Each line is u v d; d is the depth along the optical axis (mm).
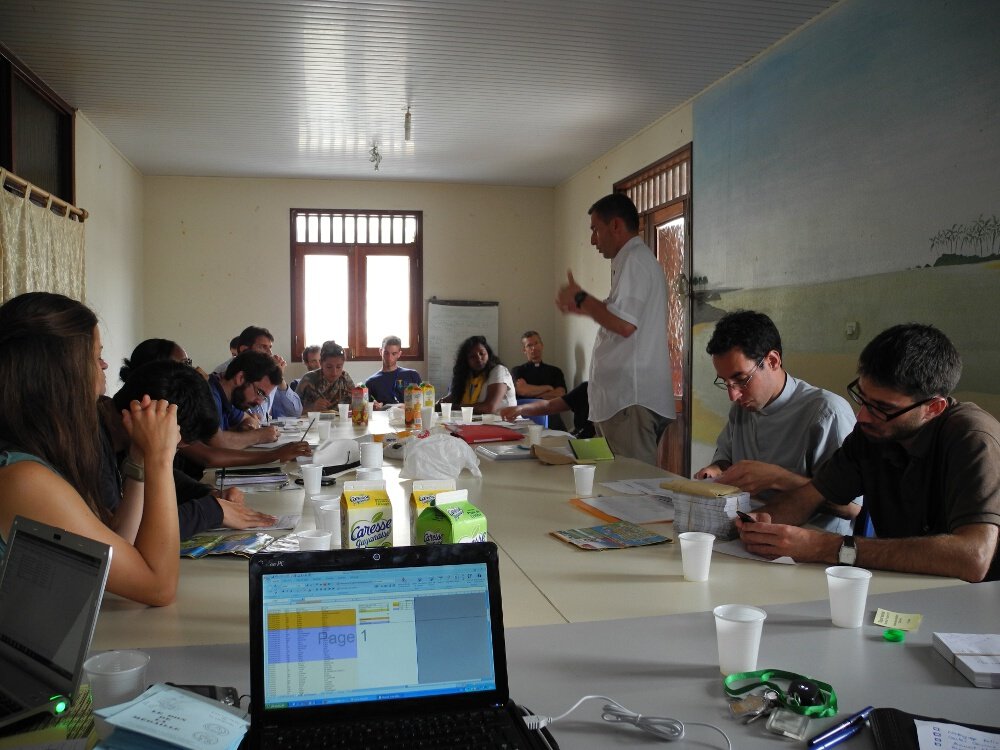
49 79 4559
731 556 1627
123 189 6316
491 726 861
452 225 7391
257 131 5656
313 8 3641
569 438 3439
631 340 3252
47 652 907
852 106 3514
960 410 1648
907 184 3193
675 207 5277
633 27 3881
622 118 5410
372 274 7293
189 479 2018
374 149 6078
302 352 7191
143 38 3969
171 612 1287
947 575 1468
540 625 1228
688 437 5164
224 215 7043
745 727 905
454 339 7367
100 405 1770
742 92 4398
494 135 5797
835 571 1232
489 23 3818
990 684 1002
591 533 1789
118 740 788
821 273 3752
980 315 2855
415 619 924
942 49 3000
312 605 908
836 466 1874
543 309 7594
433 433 3002
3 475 1184
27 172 4449
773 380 2270
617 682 1021
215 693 941
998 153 2766
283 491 2260
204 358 7039
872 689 997
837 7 3600
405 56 4242
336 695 877
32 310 1305
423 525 1448
